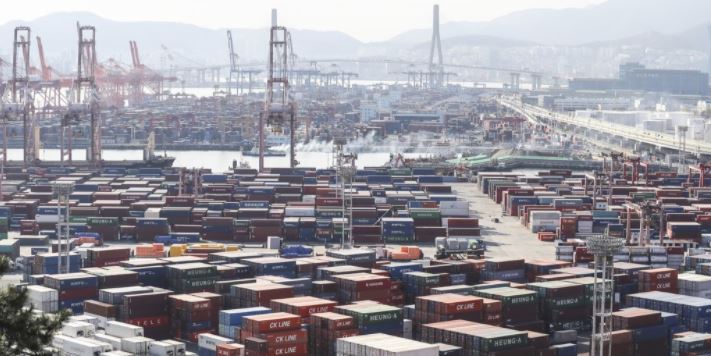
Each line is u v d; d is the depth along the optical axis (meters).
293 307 157.88
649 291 186.50
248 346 145.50
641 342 158.00
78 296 174.12
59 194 199.50
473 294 169.88
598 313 154.38
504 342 144.12
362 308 158.00
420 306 160.62
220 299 168.38
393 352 131.88
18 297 70.75
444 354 141.62
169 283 185.25
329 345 150.50
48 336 71.19
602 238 143.00
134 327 149.75
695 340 151.50
